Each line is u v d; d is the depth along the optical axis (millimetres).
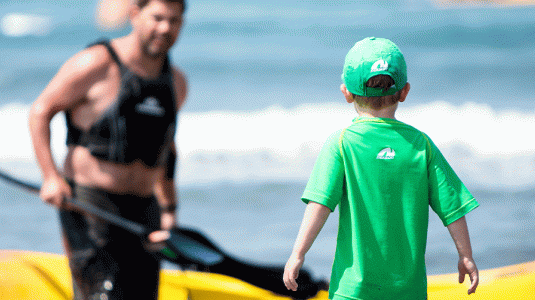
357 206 7395
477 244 20703
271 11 121500
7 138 37656
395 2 139750
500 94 46719
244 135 37906
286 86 52375
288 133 38594
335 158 7492
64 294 12234
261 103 45562
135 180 10273
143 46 9695
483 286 12664
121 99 9742
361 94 7457
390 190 7348
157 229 10891
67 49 79750
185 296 12922
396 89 7363
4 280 12148
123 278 10219
